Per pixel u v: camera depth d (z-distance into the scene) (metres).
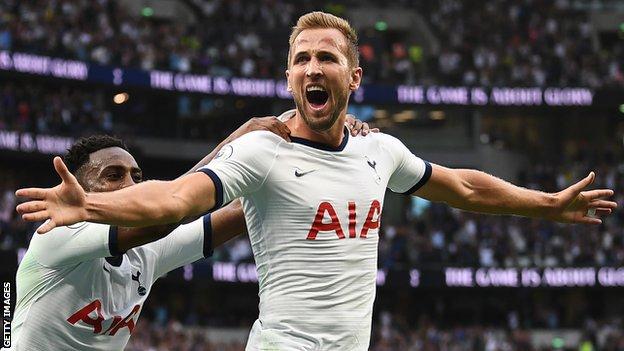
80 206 4.50
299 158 5.10
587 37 48.47
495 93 45.19
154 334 31.33
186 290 39.28
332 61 5.07
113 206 4.55
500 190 5.79
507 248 39.78
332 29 5.13
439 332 38.34
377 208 5.27
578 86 45.59
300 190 5.07
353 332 5.12
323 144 5.16
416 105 44.91
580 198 5.94
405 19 50.12
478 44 47.84
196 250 6.29
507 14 49.56
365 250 5.19
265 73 43.41
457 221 40.47
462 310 41.41
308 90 5.06
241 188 4.99
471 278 39.00
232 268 36.94
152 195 4.67
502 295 41.47
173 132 44.44
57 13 39.81
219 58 43.19
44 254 5.82
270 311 5.13
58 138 36.94
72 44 38.59
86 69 38.78
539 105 45.38
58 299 5.95
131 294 6.13
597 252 39.84
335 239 5.09
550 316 39.84
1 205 33.47
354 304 5.14
